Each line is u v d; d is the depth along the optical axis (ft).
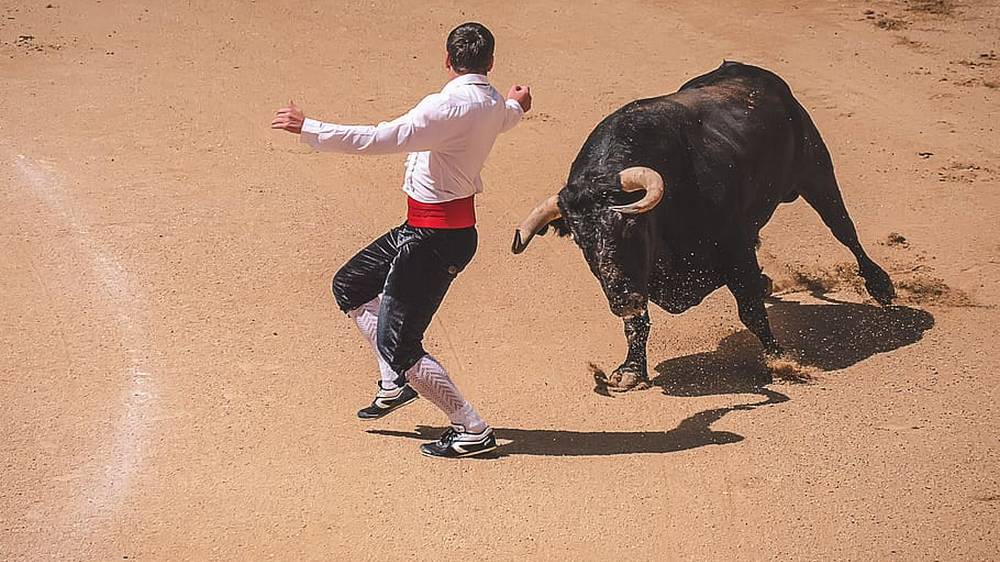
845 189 90.38
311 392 58.59
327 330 65.41
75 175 85.92
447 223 49.03
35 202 81.00
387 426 55.67
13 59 110.32
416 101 103.81
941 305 71.67
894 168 94.43
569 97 106.52
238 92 104.53
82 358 61.41
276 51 115.96
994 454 53.88
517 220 82.48
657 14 133.08
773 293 73.82
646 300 54.90
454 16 129.39
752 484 51.11
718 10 135.64
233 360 61.67
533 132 98.58
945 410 57.98
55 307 67.00
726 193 60.13
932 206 87.51
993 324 68.69
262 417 56.08
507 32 124.47
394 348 50.29
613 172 55.57
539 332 66.64
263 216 80.79
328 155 92.38
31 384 58.54
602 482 51.06
